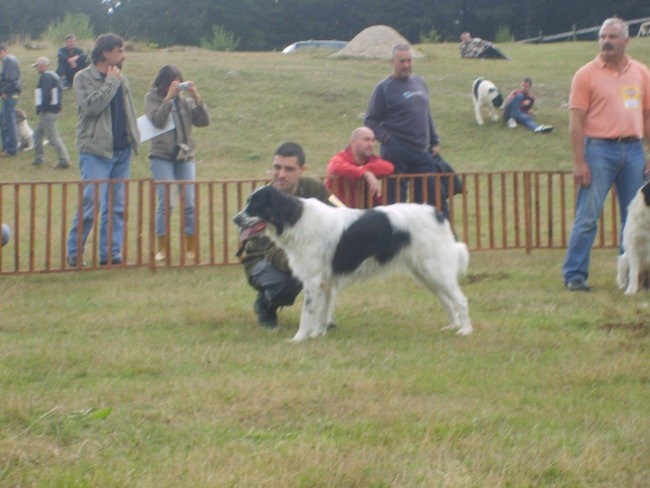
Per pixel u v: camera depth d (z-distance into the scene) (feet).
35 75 83.05
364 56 98.22
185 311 27.09
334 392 18.86
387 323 25.80
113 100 34.60
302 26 189.26
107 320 26.03
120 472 14.73
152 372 20.63
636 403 18.40
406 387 19.24
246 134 69.97
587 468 14.96
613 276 33.24
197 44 184.44
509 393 18.95
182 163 36.14
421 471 14.79
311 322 23.84
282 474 14.53
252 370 20.71
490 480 14.44
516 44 121.29
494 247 38.60
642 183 29.91
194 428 16.83
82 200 33.94
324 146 67.46
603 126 29.43
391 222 24.02
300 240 23.50
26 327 25.30
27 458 15.25
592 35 158.10
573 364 21.15
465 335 24.21
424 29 183.21
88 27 119.65
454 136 68.59
